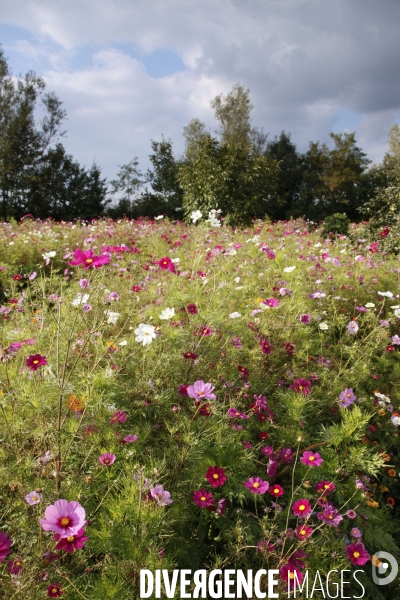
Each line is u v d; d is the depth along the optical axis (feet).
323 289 14.17
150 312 10.30
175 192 94.17
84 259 6.63
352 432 7.24
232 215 43.80
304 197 110.11
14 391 6.34
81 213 87.35
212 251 15.92
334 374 9.77
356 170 110.83
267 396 8.88
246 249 20.08
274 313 10.98
